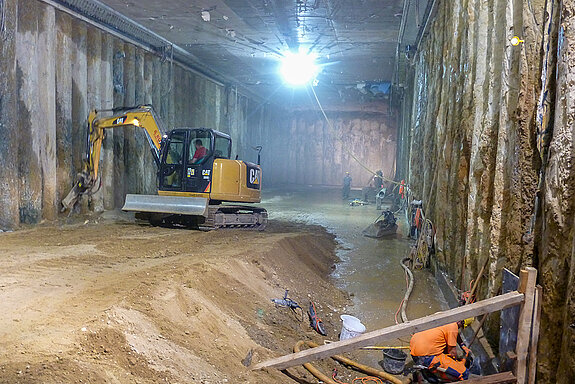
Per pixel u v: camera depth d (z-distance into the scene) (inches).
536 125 181.2
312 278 355.3
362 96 1280.8
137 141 633.0
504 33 231.0
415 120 635.5
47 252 315.9
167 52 716.7
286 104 1387.8
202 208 439.2
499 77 235.6
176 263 278.5
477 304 163.0
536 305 154.4
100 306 189.5
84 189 493.0
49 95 462.0
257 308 258.5
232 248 354.0
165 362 160.6
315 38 703.1
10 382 124.5
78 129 516.7
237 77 1023.6
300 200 997.8
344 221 674.8
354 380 210.4
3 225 419.2
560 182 152.6
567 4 151.4
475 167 261.6
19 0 428.1
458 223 306.0
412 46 678.5
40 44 454.3
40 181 451.2
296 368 209.0
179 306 209.2
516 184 193.9
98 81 547.5
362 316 293.9
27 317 176.7
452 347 191.0
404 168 871.1
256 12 573.3
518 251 191.8
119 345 158.9
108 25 564.4
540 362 156.5
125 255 310.2
